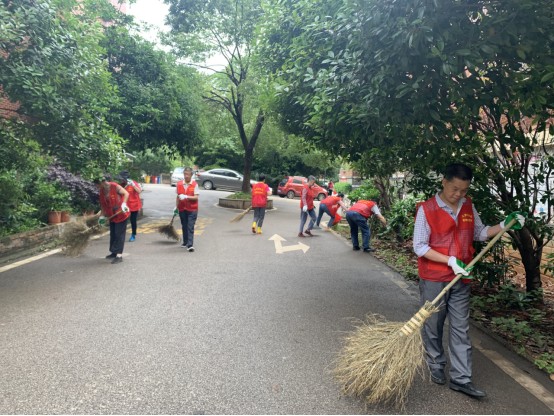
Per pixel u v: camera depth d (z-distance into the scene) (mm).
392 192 11031
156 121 13422
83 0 11641
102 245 8781
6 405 2744
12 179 8703
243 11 16672
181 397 2912
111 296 5160
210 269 6805
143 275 6266
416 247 3309
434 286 3273
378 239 10625
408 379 2912
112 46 12664
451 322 3256
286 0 7176
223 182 29031
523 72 3461
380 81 3424
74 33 6363
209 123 19484
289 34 7789
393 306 5262
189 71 15773
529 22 3004
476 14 3172
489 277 5594
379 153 6500
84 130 6777
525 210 5020
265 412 2773
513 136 4547
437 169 5406
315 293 5668
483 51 3100
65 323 4223
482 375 3490
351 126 4840
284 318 4594
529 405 3023
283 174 35000
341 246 9742
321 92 4410
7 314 4449
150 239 9688
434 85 3607
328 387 3121
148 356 3527
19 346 3652
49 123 6059
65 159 6699
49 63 5535
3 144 6832
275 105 10867
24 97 5383
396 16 3154
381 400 2963
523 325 4434
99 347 3676
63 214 9633
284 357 3598
